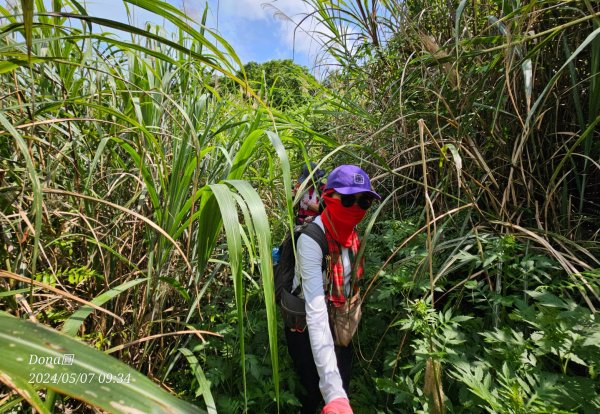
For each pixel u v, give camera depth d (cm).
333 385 118
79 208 135
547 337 100
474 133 178
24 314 116
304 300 140
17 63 84
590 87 136
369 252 195
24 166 130
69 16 69
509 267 130
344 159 254
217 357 162
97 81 138
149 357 148
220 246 190
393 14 221
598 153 156
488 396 94
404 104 195
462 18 192
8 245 113
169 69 178
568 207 149
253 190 96
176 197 128
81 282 134
